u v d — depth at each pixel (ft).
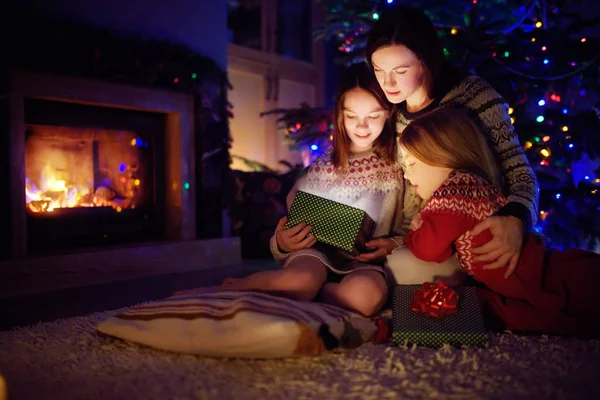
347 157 6.32
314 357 4.51
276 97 16.70
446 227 5.18
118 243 10.88
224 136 12.25
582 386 3.76
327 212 5.90
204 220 11.91
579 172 9.68
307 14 17.93
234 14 16.10
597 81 9.47
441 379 3.94
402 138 5.66
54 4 9.39
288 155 17.17
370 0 9.57
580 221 9.30
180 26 11.53
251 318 4.37
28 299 8.27
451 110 5.65
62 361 4.70
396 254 5.76
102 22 10.12
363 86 5.98
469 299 5.14
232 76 15.56
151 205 11.58
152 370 4.35
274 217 12.82
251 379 4.06
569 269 5.15
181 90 11.32
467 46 8.74
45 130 9.66
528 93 9.45
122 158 11.03
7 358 4.85
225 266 11.65
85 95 9.73
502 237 5.02
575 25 9.30
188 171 11.67
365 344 4.91
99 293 8.70
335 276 5.96
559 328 5.08
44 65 9.07
